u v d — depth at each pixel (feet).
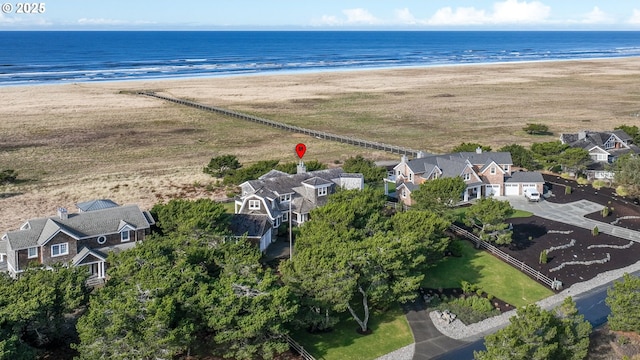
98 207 251.60
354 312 195.72
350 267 183.32
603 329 184.55
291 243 237.45
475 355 157.28
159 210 235.40
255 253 199.82
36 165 402.93
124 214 231.30
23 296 160.66
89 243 220.23
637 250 256.93
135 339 145.38
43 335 167.84
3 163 406.21
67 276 172.76
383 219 237.25
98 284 212.84
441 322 194.18
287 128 536.01
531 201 318.45
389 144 476.13
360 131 533.14
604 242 264.31
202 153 444.96
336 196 251.39
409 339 183.52
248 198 253.44
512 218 291.38
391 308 201.26
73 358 153.38
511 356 147.54
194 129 535.60
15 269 208.33
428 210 249.55
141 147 462.60
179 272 171.01
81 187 349.82
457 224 277.64
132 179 370.12
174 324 155.94
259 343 162.30
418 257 199.41
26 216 295.28
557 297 214.28
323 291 176.24
